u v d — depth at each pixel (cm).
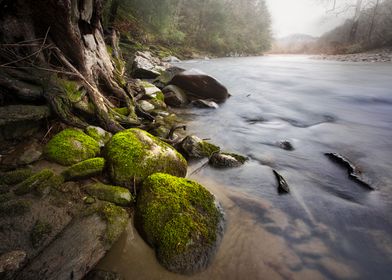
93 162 359
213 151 533
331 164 518
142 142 402
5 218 259
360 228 341
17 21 430
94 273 236
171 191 323
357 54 3509
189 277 256
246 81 1617
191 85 1033
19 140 376
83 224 276
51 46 475
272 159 548
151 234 283
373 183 443
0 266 212
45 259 231
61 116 436
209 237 289
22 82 417
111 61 750
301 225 343
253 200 392
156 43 2747
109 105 575
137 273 252
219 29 3691
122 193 327
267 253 294
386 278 271
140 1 1695
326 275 271
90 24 570
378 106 1008
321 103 1077
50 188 308
